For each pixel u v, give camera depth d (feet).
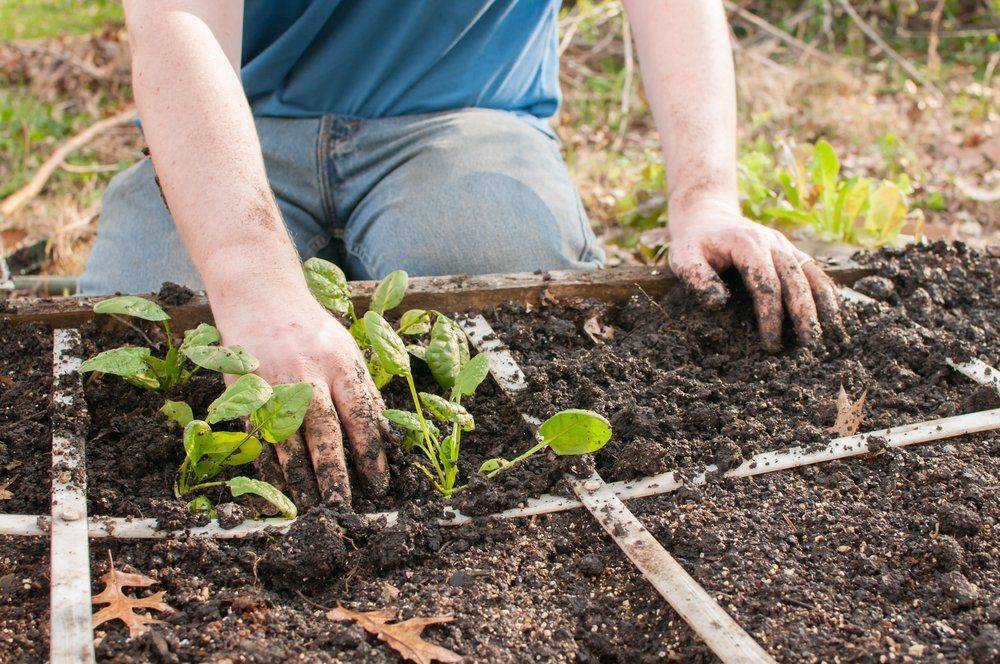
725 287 6.84
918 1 20.71
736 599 4.70
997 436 5.88
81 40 17.75
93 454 5.55
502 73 8.57
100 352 6.38
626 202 11.13
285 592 4.76
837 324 6.74
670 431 5.83
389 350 5.26
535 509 5.23
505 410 5.98
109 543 4.88
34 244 10.68
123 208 8.08
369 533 4.96
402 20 7.79
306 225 8.30
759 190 9.68
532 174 8.07
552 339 6.77
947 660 4.33
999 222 12.90
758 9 20.58
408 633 4.42
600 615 4.70
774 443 5.73
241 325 5.21
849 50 19.11
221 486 5.32
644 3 7.65
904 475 5.51
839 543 5.04
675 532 5.08
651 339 6.77
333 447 5.05
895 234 9.21
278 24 7.92
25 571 4.73
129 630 4.36
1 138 14.17
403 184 7.87
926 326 7.07
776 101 16.31
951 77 18.44
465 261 7.63
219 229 5.45
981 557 4.97
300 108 8.29
